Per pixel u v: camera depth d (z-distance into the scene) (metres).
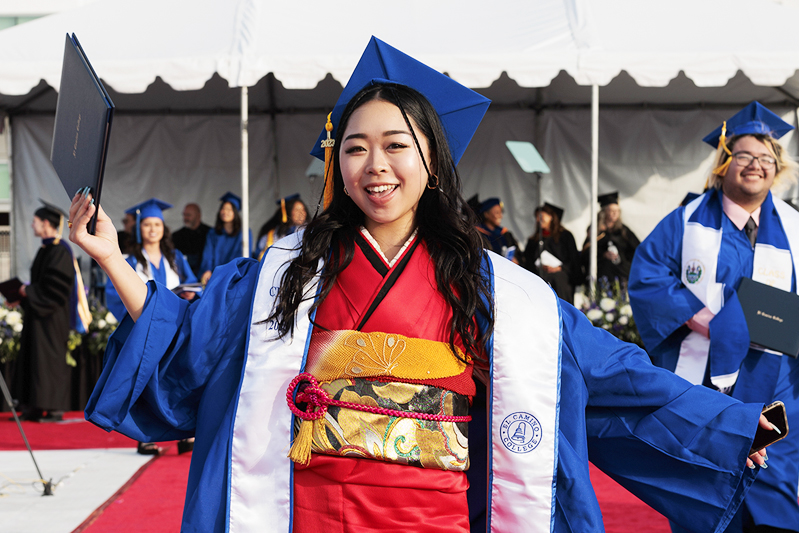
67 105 1.67
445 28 8.02
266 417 1.50
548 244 9.94
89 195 1.50
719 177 3.13
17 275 10.57
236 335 1.61
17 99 10.27
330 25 8.02
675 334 3.09
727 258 3.02
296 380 1.48
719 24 7.84
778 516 2.69
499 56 7.23
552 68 7.20
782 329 2.81
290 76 7.27
